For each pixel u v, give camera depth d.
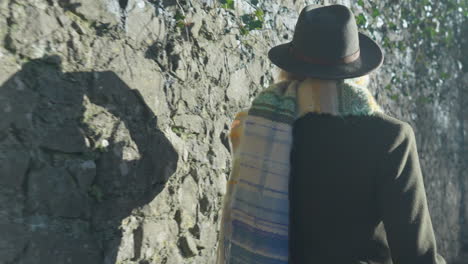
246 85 2.33
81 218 1.53
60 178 1.46
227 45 2.20
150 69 1.78
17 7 1.37
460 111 4.78
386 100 3.67
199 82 2.02
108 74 1.62
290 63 1.34
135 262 1.71
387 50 3.70
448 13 4.47
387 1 3.69
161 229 1.81
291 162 1.30
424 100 4.17
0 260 1.31
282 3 2.62
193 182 1.98
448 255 4.43
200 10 2.04
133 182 1.70
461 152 4.77
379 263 1.26
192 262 1.99
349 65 1.30
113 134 1.63
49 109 1.44
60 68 1.48
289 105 1.33
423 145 4.15
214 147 2.12
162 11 1.86
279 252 1.29
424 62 4.20
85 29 1.57
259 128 1.35
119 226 1.65
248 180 1.34
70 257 1.49
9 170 1.33
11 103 1.34
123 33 1.69
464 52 4.70
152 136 1.77
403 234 1.15
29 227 1.38
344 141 1.23
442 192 4.38
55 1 1.48
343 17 1.30
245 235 1.33
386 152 1.20
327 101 1.28
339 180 1.23
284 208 1.29
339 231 1.23
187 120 1.95
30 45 1.40
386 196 1.18
